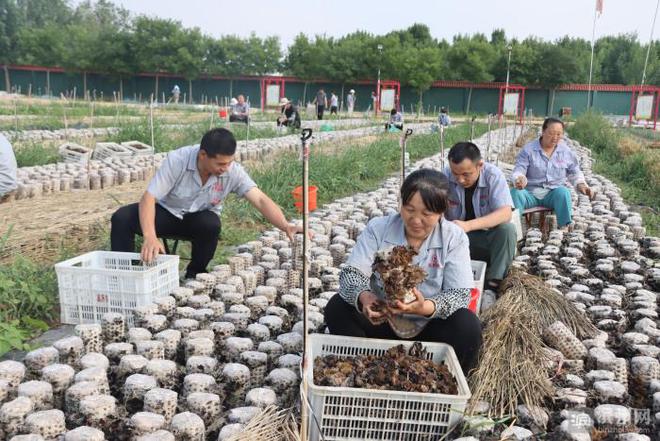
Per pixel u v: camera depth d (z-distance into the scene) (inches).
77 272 171.9
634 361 149.4
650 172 467.5
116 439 121.0
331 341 136.0
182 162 191.6
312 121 1100.5
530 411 129.5
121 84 2033.7
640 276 216.4
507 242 195.9
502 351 141.5
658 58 1895.9
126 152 464.8
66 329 173.6
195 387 133.0
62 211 289.0
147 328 160.7
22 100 1402.6
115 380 141.6
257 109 1774.1
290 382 137.0
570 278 218.8
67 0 3302.2
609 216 305.7
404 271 123.2
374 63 1925.4
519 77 1843.0
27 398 123.0
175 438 118.2
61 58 2169.0
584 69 1983.3
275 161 412.5
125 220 196.2
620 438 121.2
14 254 221.1
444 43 2145.7
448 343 136.9
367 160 484.7
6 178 267.9
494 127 1121.4
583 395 135.0
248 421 122.0
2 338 149.9
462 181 187.5
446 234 136.6
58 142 573.6
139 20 2052.2
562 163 270.7
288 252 232.8
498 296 196.5
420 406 115.9
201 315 167.8
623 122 1352.1
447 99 1913.1
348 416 116.1
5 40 2385.6
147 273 169.2
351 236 282.4
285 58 2091.5
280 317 174.1
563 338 155.3
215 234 204.5
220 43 2027.6
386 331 143.4
